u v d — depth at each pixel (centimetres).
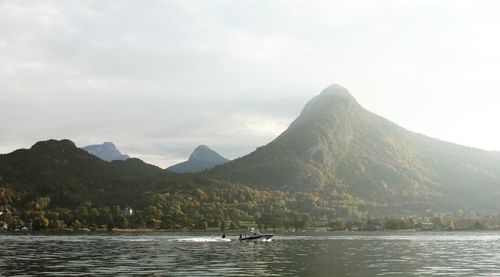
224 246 17125
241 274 8606
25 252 13712
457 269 9462
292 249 15575
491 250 15288
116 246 16938
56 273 8631
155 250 14800
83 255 12656
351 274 8675
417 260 11431
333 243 19862
